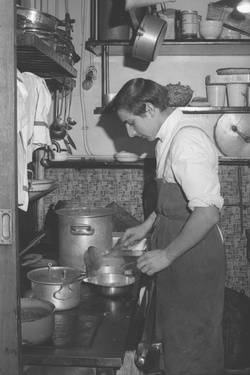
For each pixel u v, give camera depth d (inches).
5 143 48.0
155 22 108.8
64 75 102.4
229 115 129.4
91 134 132.1
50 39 81.3
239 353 104.7
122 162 124.3
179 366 81.0
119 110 79.6
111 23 118.2
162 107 78.9
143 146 131.3
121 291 77.7
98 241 91.0
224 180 129.9
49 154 119.8
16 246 48.9
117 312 72.6
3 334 49.4
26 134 67.4
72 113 131.8
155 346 76.3
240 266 131.3
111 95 122.0
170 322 81.2
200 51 125.4
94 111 125.3
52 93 128.1
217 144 130.3
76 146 132.6
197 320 80.5
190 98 121.2
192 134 74.6
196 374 80.9
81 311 73.1
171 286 80.5
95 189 131.0
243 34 128.2
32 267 95.3
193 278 79.5
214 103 124.0
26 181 68.1
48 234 119.4
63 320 69.3
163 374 86.0
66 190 131.3
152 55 111.5
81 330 65.6
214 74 130.1
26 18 78.0
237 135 129.3
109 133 131.9
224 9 127.6
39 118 81.7
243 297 122.6
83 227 89.3
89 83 130.0
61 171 130.7
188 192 72.1
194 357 80.8
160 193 81.6
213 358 81.0
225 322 114.1
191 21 117.5
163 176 80.7
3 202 48.6
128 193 130.7
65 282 71.9
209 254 79.3
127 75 130.8
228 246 131.3
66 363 57.7
